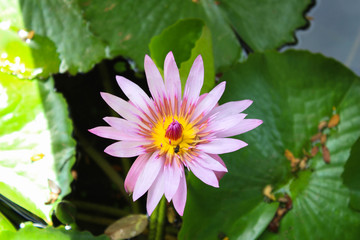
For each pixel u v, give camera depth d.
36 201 0.50
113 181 0.58
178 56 0.51
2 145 0.51
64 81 0.60
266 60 0.55
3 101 0.53
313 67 0.55
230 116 0.43
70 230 0.48
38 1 0.58
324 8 0.65
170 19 0.59
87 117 0.60
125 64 0.62
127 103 0.42
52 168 0.51
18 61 0.55
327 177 0.52
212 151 0.42
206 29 0.50
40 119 0.53
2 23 0.56
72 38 0.58
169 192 0.41
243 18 0.62
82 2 0.59
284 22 0.63
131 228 0.51
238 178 0.51
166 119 0.44
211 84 0.51
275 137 0.53
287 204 0.51
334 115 0.54
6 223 0.48
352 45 0.62
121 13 0.59
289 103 0.54
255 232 0.50
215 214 0.50
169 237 0.54
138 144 0.42
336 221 0.51
